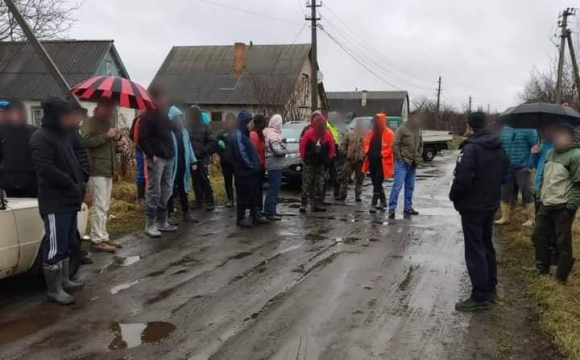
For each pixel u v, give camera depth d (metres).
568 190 5.54
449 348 4.18
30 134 5.64
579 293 5.36
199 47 42.62
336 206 10.79
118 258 6.58
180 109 8.98
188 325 4.54
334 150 10.14
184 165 8.62
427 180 16.53
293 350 4.08
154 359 3.91
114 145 6.96
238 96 37.34
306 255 6.86
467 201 4.99
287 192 12.83
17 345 4.11
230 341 4.23
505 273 6.16
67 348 4.07
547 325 4.55
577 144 5.59
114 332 4.38
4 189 5.53
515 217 9.55
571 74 33.22
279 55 39.59
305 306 5.02
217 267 6.26
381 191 10.35
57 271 4.98
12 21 17.12
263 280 5.79
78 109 5.41
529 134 8.51
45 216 4.92
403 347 4.18
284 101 25.25
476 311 4.97
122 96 6.62
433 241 7.73
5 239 4.79
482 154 4.96
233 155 8.45
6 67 29.48
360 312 4.89
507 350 4.16
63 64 30.09
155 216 7.80
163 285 5.58
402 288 5.60
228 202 10.42
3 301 5.05
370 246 7.38
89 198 6.33
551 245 5.92
